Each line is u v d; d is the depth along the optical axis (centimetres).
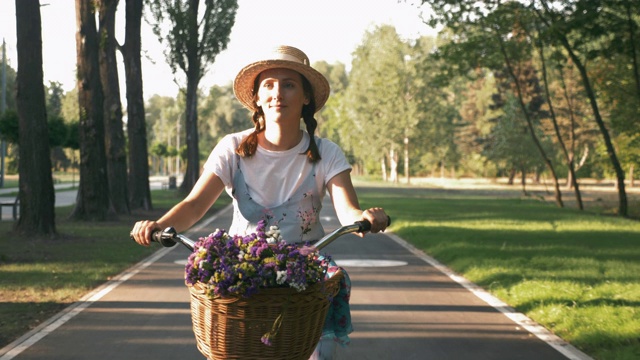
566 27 2956
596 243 1848
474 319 915
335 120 11506
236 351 324
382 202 4394
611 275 1252
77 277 1236
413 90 8844
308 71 374
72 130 4812
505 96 8269
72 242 1836
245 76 379
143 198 3203
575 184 3847
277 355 324
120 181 2820
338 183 381
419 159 12394
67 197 4672
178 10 4075
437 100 9256
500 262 1426
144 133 3216
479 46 3494
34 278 1226
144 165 3212
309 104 388
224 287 313
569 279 1202
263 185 379
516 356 725
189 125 4409
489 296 1092
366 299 1057
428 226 2383
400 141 9062
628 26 2992
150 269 1373
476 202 4519
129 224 2422
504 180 11450
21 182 1917
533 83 7475
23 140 1906
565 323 861
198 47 4156
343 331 379
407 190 7050
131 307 977
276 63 371
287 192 380
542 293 1048
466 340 796
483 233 2106
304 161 379
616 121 3688
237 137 383
